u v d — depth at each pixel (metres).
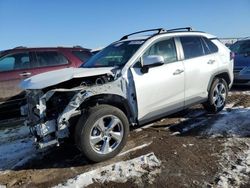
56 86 4.62
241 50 10.92
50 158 5.04
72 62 8.89
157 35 5.71
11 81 7.93
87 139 4.46
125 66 5.07
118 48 5.73
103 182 4.07
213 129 5.91
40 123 4.41
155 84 5.32
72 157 5.01
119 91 4.89
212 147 5.04
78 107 4.62
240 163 4.39
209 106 6.78
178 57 5.89
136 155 4.87
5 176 4.50
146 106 5.25
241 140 5.26
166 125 6.32
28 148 5.60
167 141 5.41
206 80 6.42
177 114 7.06
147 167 4.42
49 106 4.59
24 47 8.47
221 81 6.97
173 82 5.62
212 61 6.57
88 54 9.46
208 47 6.65
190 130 5.95
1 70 7.93
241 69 9.87
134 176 4.18
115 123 4.73
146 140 5.50
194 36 6.42
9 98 7.91
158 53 5.59
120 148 4.83
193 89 6.11
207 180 3.98
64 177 4.33
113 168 4.42
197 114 7.00
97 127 4.57
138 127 6.22
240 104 7.77
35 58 8.39
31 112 4.86
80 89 4.53
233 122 6.23
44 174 4.48
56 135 4.46
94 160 4.58
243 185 3.81
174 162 4.56
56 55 8.73
